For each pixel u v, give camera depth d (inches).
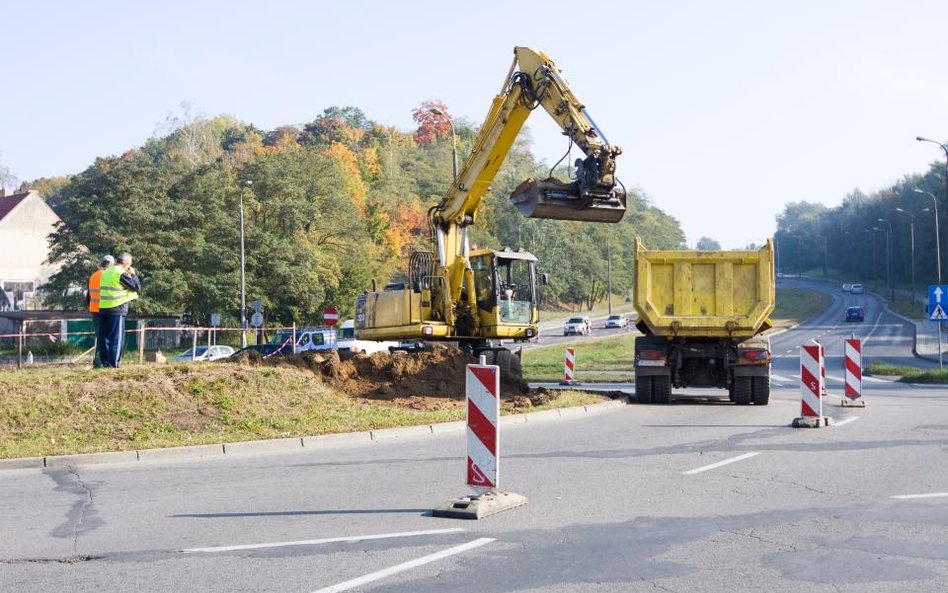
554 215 706.8
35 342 1809.8
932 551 261.0
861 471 408.5
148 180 2294.5
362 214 3860.7
